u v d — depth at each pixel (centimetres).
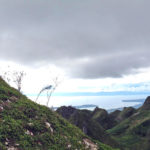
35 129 1532
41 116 1827
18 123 1464
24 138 1329
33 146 1308
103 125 12825
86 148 1775
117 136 10738
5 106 1636
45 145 1403
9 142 1205
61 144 1541
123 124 12312
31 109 1842
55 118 2025
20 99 1998
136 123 11538
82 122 6569
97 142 2231
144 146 8419
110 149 2231
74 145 1667
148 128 10356
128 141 9462
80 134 2069
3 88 2028
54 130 1719
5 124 1357
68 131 1905
